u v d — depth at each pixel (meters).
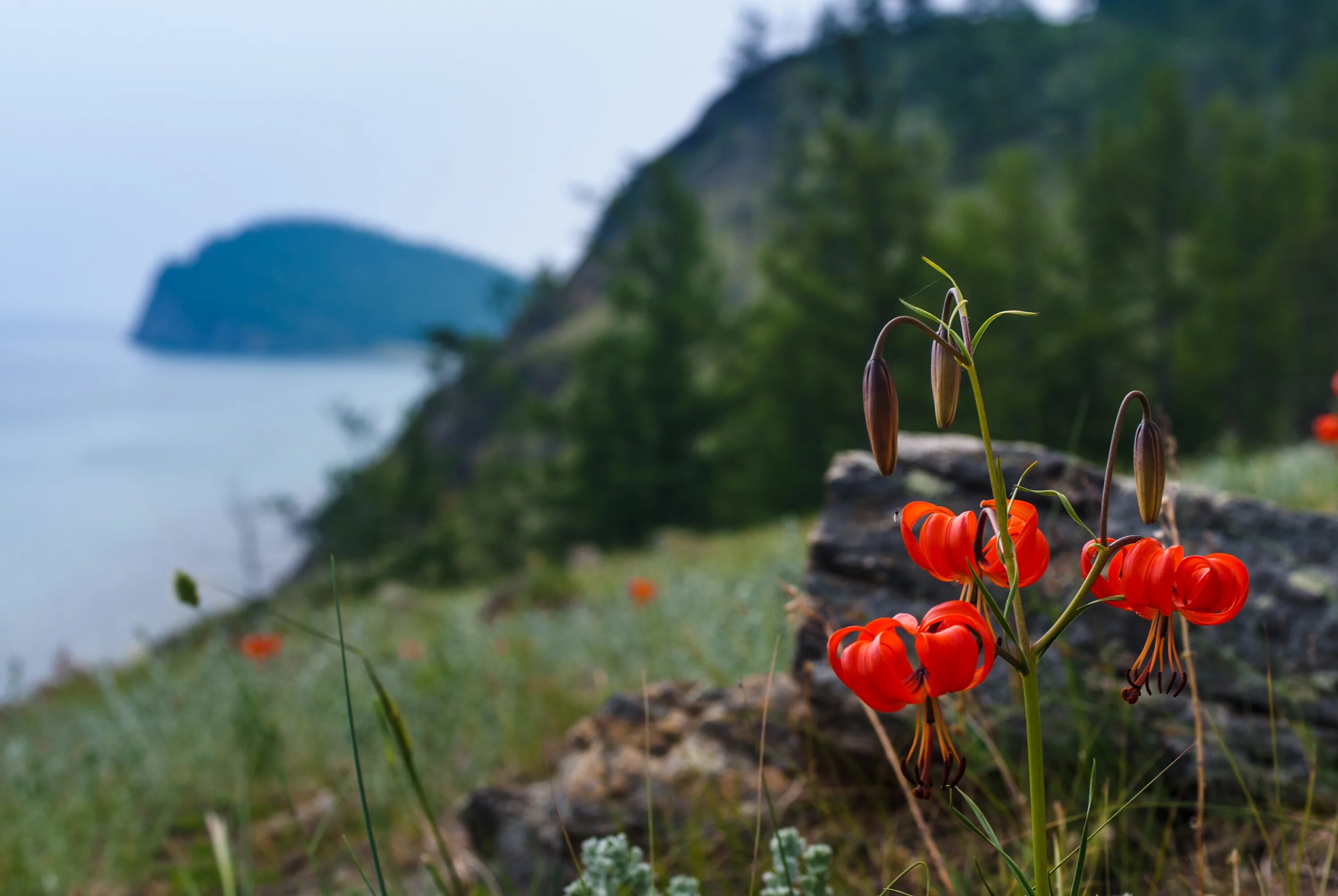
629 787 2.42
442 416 60.16
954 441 2.71
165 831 3.52
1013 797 2.01
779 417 26.02
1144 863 1.88
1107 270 28.39
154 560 53.81
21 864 3.26
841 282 25.56
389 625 8.94
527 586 10.48
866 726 2.28
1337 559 2.23
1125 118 68.00
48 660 31.72
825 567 2.54
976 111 76.38
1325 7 78.75
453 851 2.72
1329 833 1.81
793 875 1.65
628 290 31.11
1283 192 29.53
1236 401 29.27
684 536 15.38
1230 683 2.11
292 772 3.92
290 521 45.56
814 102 35.72
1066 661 2.16
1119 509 2.42
